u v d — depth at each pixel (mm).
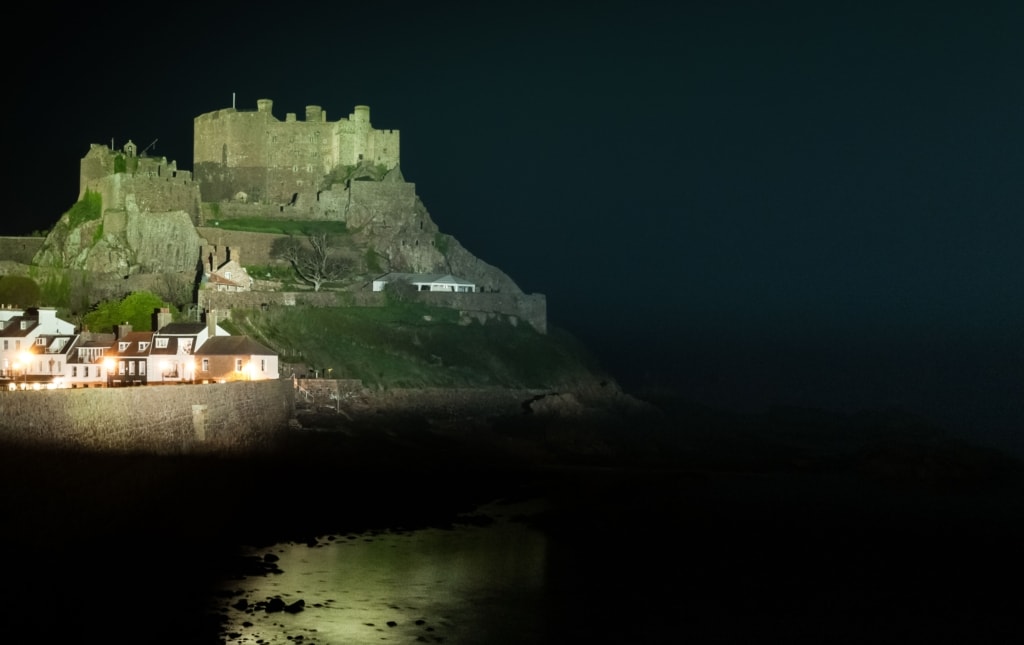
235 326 155625
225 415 96938
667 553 80188
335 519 87375
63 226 185250
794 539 85188
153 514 75875
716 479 112125
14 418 61250
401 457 117062
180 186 189125
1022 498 102625
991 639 62875
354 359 157875
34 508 61750
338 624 59938
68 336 133500
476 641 59062
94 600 58938
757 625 64062
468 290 197250
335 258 194375
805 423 163875
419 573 72312
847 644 61562
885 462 119375
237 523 81812
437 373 162375
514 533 85625
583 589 70000
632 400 172625
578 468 117062
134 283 168375
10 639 51406
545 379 173625
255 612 60438
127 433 75562
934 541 84875
